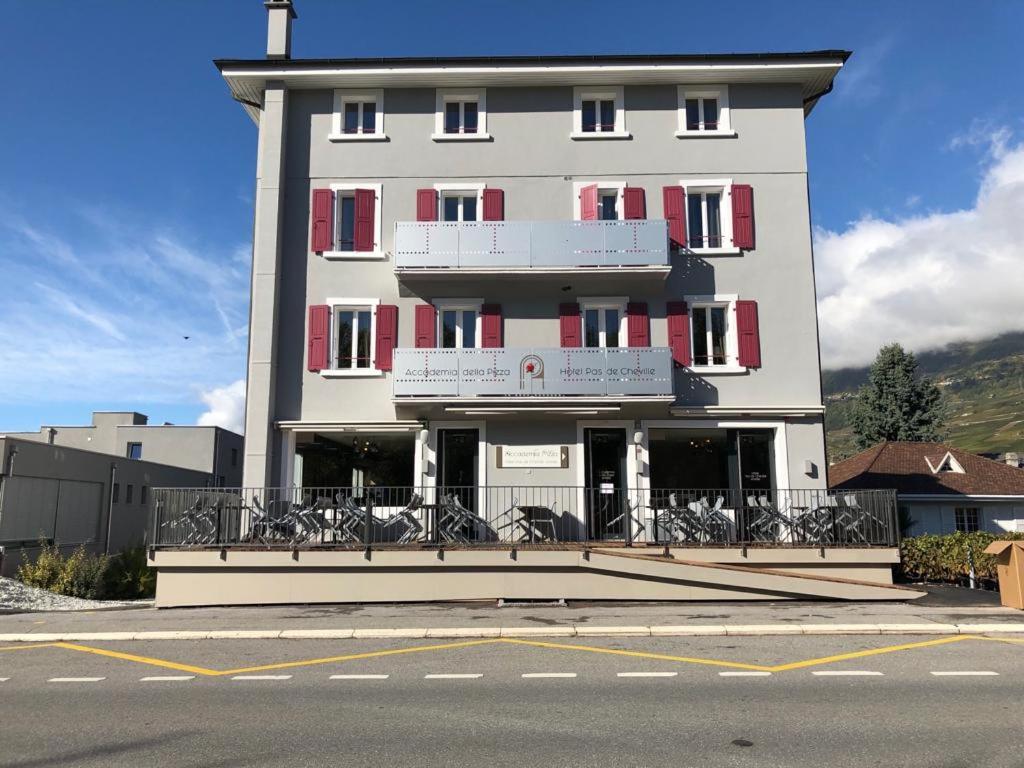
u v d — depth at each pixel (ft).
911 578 52.65
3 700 25.40
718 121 62.13
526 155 61.57
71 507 84.99
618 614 41.14
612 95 62.39
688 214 61.36
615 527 56.80
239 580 45.68
